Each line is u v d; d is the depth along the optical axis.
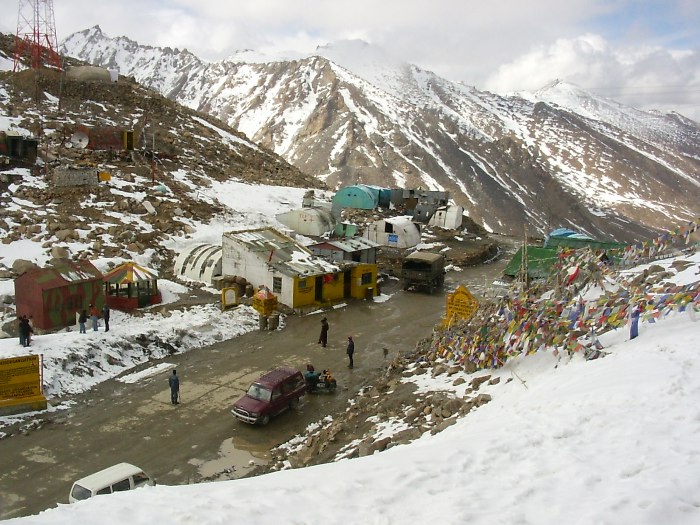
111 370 24.28
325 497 8.55
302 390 21.84
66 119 63.69
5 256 34.59
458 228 63.94
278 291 34.66
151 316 30.22
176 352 26.98
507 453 9.86
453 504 8.04
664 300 14.36
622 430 9.95
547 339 15.73
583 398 11.75
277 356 26.98
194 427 19.89
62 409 20.81
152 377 24.11
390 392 19.39
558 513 7.54
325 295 36.00
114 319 29.14
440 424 14.29
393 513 7.98
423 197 68.12
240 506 8.26
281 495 8.68
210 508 8.20
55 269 28.19
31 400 20.44
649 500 7.42
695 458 8.55
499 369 17.48
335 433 17.58
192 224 46.09
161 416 20.64
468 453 10.00
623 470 8.48
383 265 47.06
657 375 11.84
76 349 23.94
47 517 7.96
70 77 75.88
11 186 44.47
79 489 13.61
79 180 46.38
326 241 42.25
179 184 54.03
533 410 12.08
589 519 7.12
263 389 20.61
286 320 32.56
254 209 53.75
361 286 38.03
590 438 9.92
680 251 22.81
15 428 19.23
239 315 31.75
